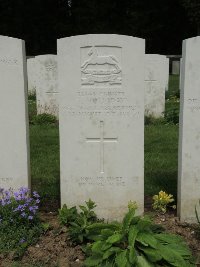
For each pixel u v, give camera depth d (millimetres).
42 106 3596
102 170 1557
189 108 1489
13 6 9930
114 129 1526
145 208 1667
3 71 1515
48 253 1328
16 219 1411
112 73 1489
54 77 3541
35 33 10312
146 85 3555
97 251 1229
